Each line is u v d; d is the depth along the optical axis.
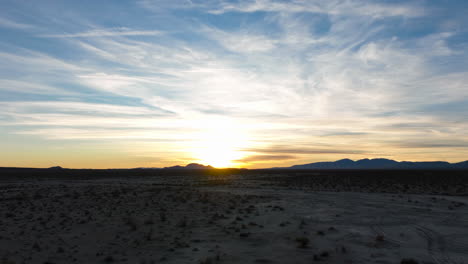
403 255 14.36
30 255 14.50
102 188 55.59
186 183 76.56
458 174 117.31
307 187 62.41
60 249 15.23
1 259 13.80
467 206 31.59
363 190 54.19
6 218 24.19
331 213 27.14
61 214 25.12
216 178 109.56
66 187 58.09
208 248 15.69
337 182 76.75
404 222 22.92
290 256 14.23
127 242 16.94
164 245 16.27
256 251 15.06
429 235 18.59
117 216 24.91
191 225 21.52
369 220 23.69
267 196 43.38
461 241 17.11
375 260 13.58
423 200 37.75
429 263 13.17
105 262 13.58
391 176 103.56
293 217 24.95
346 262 13.31
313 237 17.95
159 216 25.00
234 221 22.83
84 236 18.28
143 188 55.91
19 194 43.59
